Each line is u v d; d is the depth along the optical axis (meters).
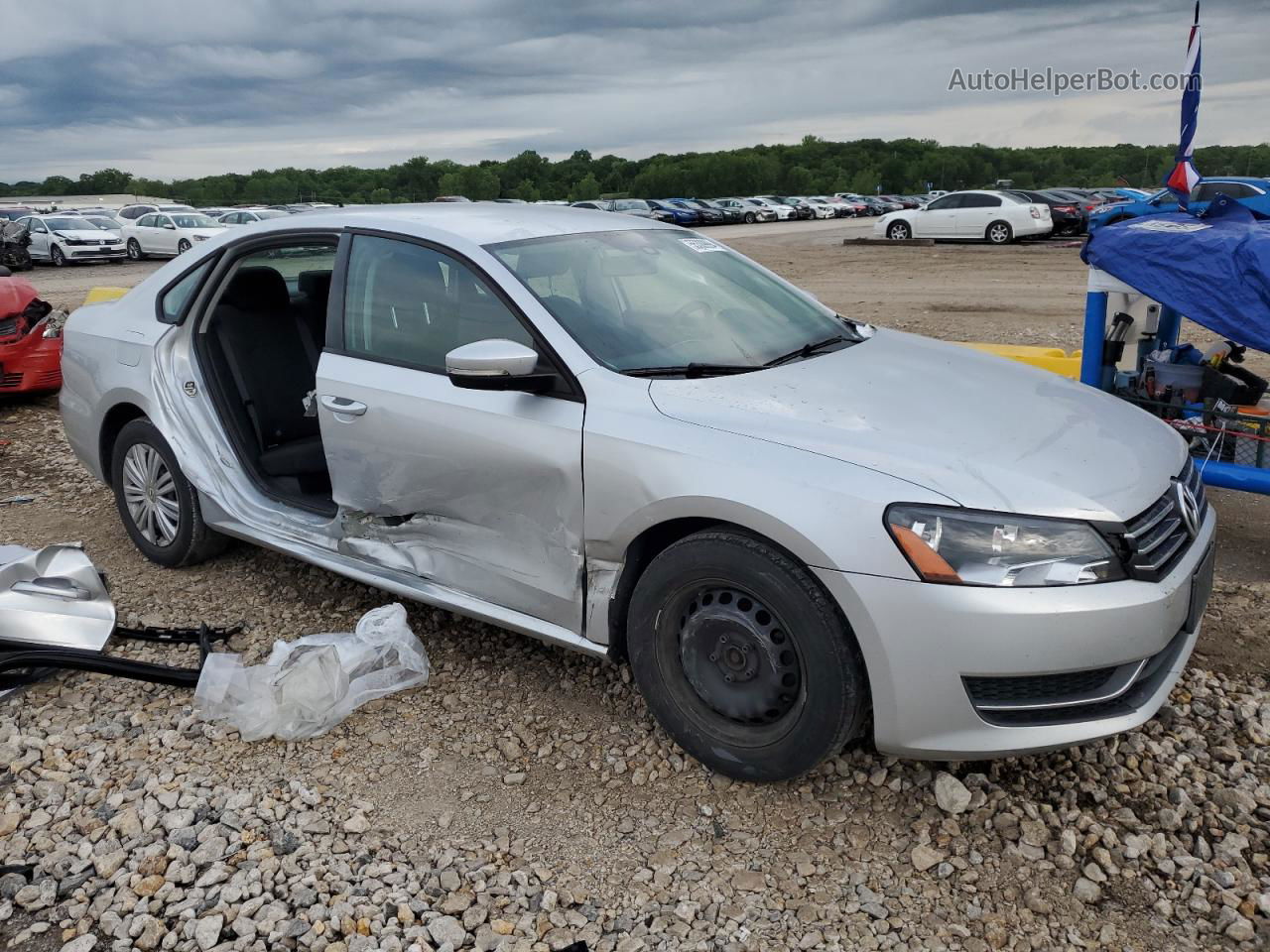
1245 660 3.50
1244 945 2.30
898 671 2.50
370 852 2.68
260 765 3.09
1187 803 2.77
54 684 3.62
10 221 24.69
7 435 7.37
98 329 4.70
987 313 12.54
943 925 2.39
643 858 2.64
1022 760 2.97
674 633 2.92
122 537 5.06
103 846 2.72
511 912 2.45
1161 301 4.23
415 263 3.57
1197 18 4.56
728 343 3.38
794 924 2.40
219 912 2.46
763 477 2.64
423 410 3.35
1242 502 5.16
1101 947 2.31
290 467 4.33
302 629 3.98
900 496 2.51
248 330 4.45
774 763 2.76
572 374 3.08
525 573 3.23
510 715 3.33
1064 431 2.89
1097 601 2.45
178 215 27.81
